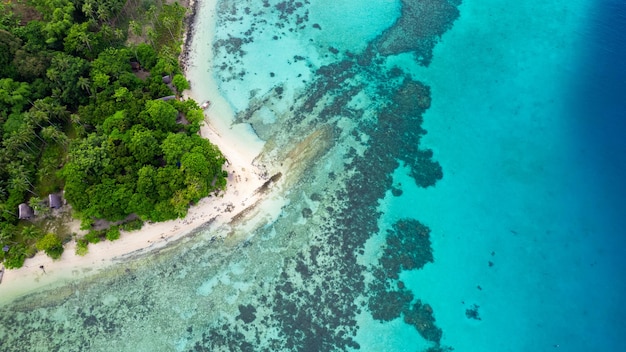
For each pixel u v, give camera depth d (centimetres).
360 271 5681
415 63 7869
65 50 6956
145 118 6241
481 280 5703
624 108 7225
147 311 5334
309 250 5806
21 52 6506
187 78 7456
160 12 8081
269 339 5194
